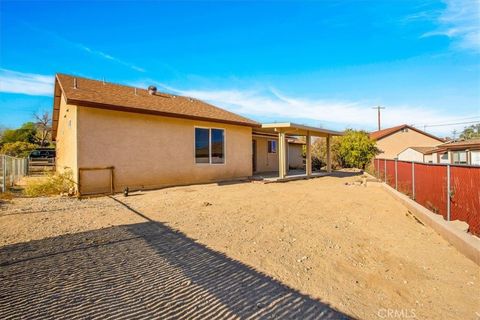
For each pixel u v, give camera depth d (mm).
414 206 8211
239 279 3674
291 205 8828
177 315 2785
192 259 4230
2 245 4559
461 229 5793
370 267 4527
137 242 4883
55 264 3846
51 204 8109
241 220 6742
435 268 4590
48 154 30047
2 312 2684
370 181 15047
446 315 3301
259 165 21484
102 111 10258
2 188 11258
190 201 8914
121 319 2662
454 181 6969
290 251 4879
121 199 9148
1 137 38844
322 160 28219
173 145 12570
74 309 2787
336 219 7297
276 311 3000
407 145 39062
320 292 3539
